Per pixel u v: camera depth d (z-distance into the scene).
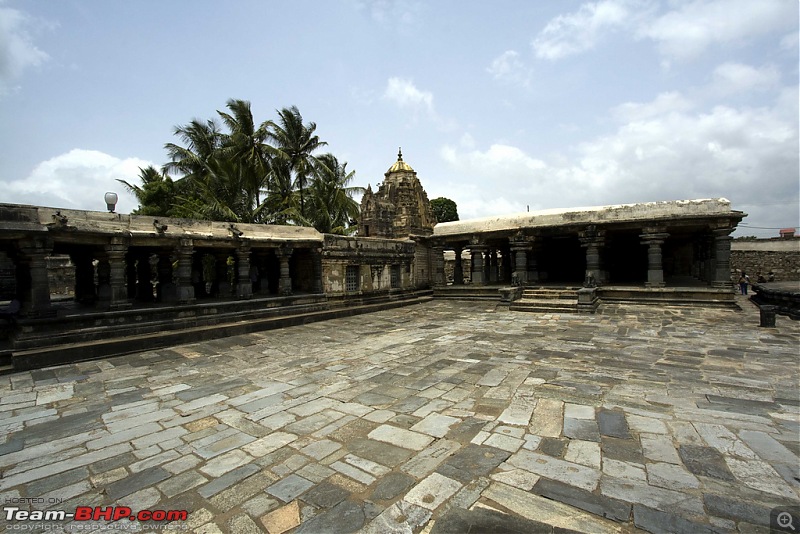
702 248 19.83
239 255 14.96
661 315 15.28
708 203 16.84
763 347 9.79
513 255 25.22
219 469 4.66
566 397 6.68
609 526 3.54
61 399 7.06
